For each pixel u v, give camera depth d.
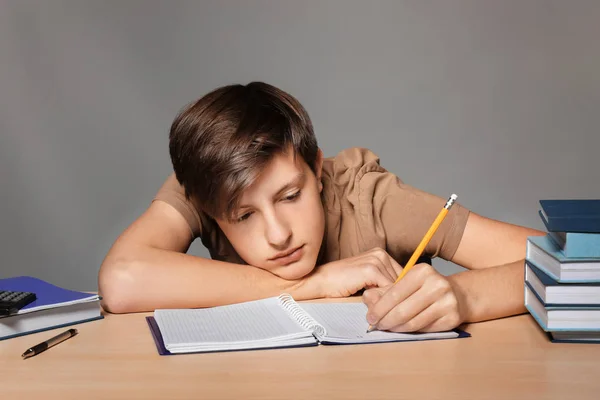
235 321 1.13
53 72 3.19
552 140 3.27
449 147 3.28
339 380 0.88
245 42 3.24
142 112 3.23
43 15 3.17
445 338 1.05
